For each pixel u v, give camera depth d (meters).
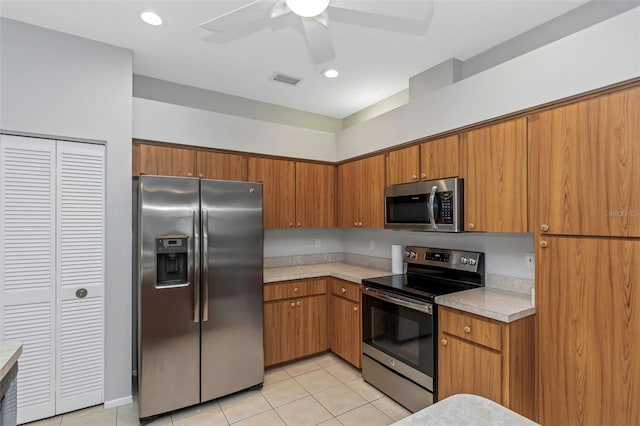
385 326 2.55
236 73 2.83
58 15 2.00
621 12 1.79
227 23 1.71
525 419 0.85
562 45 1.74
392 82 3.01
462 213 2.29
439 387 2.13
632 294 1.51
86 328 2.31
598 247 1.62
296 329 3.06
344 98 3.41
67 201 2.26
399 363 2.39
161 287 2.22
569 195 1.73
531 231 1.90
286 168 3.33
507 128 2.02
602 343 1.61
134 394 2.51
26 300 2.14
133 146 2.56
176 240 2.28
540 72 1.83
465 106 2.24
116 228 2.36
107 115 2.32
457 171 2.33
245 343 2.55
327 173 3.61
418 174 2.64
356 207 3.35
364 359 2.75
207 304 2.38
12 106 2.04
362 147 3.25
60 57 2.18
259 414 2.29
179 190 2.29
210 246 2.40
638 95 1.49
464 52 2.46
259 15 1.65
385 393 2.52
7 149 2.08
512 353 1.77
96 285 2.35
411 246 3.04
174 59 2.57
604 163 1.60
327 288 3.27
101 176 2.36
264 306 2.89
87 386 2.31
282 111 3.65
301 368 3.00
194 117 2.81
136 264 2.51
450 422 0.84
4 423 1.18
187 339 2.30
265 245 3.56
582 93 1.66
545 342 1.83
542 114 1.85
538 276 1.87
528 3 1.89
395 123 2.85
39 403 2.17
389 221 2.88
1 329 2.07
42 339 2.18
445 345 2.11
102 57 2.31
